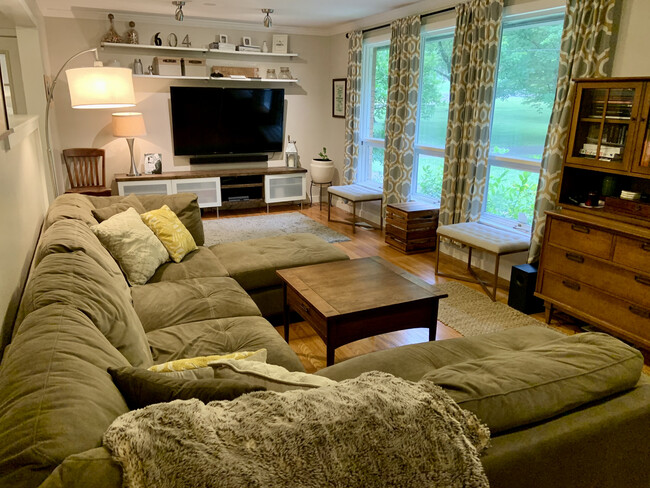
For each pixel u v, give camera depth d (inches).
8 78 183.6
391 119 212.4
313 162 261.3
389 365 73.8
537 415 46.2
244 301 102.0
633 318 108.3
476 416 43.8
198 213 144.6
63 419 36.5
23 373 42.3
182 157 251.6
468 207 174.4
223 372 54.3
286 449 36.8
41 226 134.6
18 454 33.4
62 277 65.8
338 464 37.7
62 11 210.5
